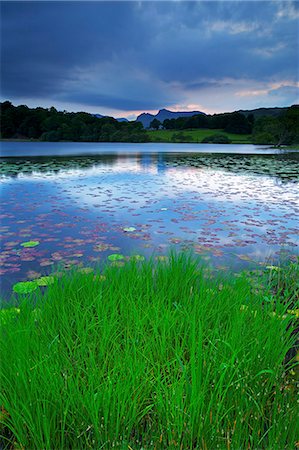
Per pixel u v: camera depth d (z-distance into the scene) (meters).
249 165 20.27
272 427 1.77
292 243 5.61
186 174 15.61
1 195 9.69
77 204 8.55
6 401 1.86
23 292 3.57
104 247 5.30
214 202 8.95
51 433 1.82
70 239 5.70
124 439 1.79
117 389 1.89
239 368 2.13
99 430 1.79
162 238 5.79
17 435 1.79
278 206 8.47
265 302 2.96
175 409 1.87
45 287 3.93
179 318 2.67
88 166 19.12
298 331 2.95
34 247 5.29
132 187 11.54
